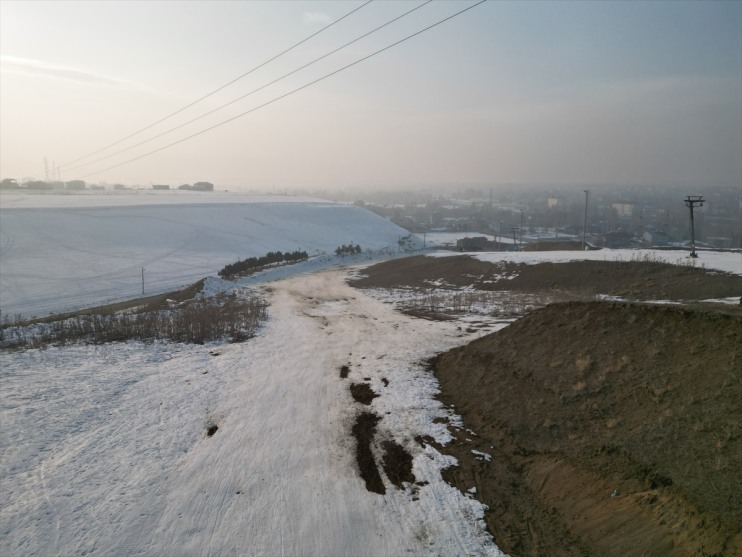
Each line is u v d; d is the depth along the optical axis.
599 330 11.56
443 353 16.23
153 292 38.91
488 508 7.81
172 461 9.59
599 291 23.31
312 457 9.66
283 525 7.59
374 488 8.55
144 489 8.58
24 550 7.00
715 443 7.00
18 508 7.96
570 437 8.85
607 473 7.58
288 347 18.23
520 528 7.23
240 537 7.32
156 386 13.80
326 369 15.29
